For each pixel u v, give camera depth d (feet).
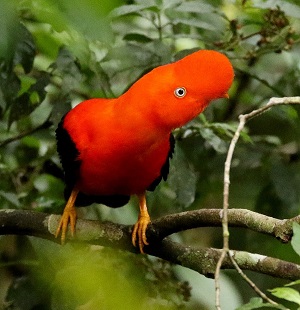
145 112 27.35
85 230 31.09
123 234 30.73
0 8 21.03
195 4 36.01
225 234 20.62
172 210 41.52
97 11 20.62
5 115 40.83
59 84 41.86
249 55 37.88
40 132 39.86
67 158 30.42
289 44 37.29
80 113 30.22
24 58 32.45
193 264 28.71
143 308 28.60
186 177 35.88
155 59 36.06
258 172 42.57
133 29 41.55
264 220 25.22
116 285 28.09
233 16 41.29
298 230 20.42
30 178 39.81
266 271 26.96
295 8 37.11
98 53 39.96
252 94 44.52
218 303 19.94
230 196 42.86
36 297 33.35
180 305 31.81
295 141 43.39
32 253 36.01
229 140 38.91
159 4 35.73
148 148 28.60
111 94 36.45
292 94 42.16
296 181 41.16
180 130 36.88
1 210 31.55
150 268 32.27
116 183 30.91
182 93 26.22
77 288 28.45
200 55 26.12
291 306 40.32
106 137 28.78
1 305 37.91
